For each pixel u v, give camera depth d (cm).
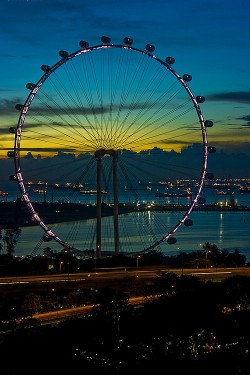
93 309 15725
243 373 11906
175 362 12381
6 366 12406
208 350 12862
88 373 12294
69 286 19088
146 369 12250
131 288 18888
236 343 13262
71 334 13738
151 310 15425
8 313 16412
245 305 16450
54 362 12562
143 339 13712
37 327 14488
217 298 16550
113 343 13325
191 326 14750
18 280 19225
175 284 18012
